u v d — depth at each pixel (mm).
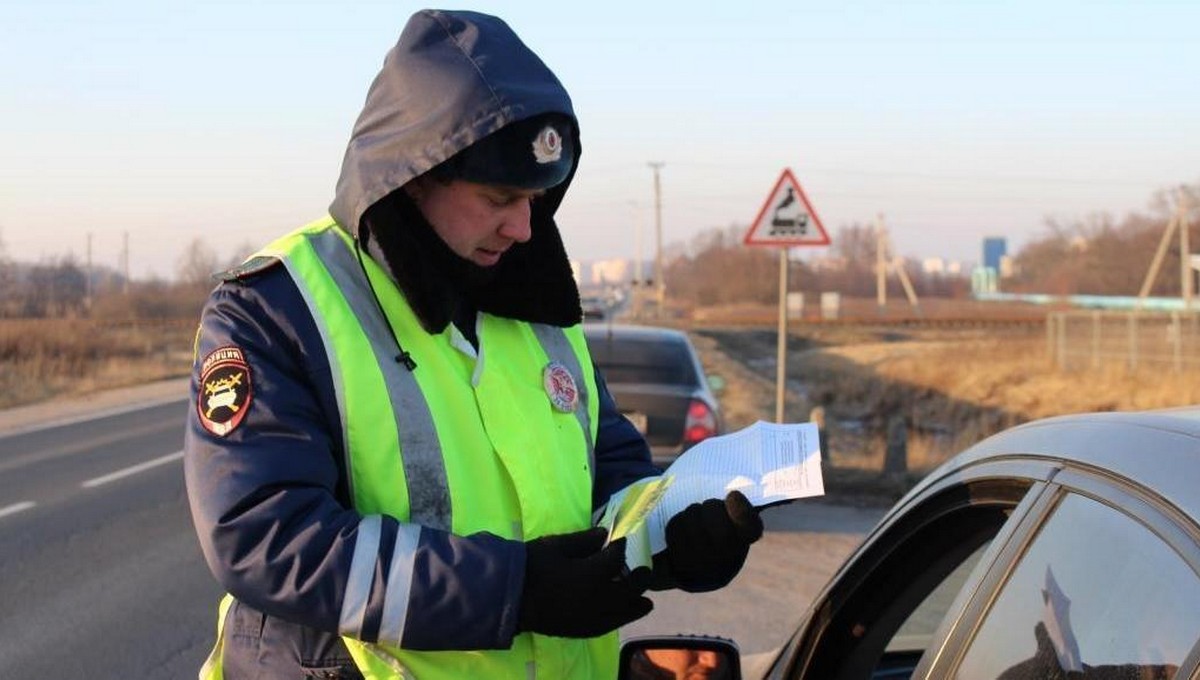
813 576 6746
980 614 1635
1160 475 1362
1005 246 129500
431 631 1529
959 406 21062
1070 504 1520
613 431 2100
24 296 65250
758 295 97625
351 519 1560
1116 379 21484
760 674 2336
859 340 48219
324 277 1696
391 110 1667
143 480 10633
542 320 1888
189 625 5844
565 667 1791
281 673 1664
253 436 1575
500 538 1602
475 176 1651
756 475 1728
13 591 6492
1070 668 1424
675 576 1677
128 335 35875
